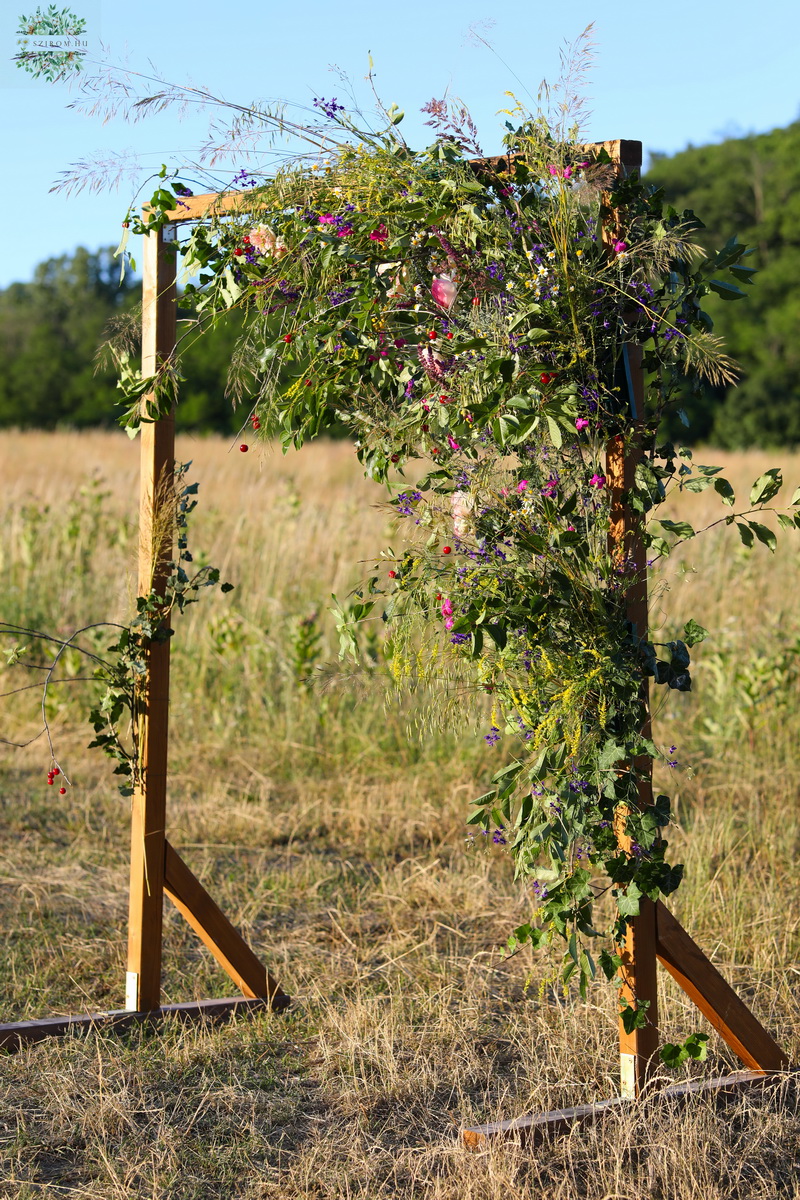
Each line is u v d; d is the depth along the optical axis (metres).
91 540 11.37
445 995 4.42
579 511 3.38
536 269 3.25
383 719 8.11
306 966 4.82
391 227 3.42
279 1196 3.08
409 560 3.50
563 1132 3.33
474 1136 3.25
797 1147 3.32
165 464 4.16
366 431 3.74
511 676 3.40
